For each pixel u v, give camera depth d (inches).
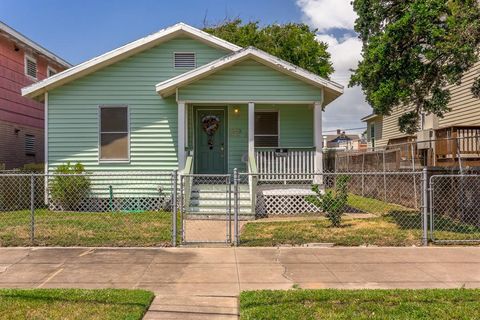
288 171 474.3
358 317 166.6
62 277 225.1
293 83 478.9
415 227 369.1
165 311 178.2
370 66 358.6
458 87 641.0
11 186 505.7
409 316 167.2
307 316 167.9
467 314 168.2
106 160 513.3
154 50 524.4
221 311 178.7
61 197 490.0
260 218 434.9
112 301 184.5
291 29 1013.8
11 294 193.2
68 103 513.3
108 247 293.1
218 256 270.2
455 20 314.2
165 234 335.9
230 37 992.9
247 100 477.1
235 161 538.3
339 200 380.5
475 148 498.0
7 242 303.1
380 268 242.2
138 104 518.0
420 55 348.2
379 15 363.9
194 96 475.8
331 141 2215.8
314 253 277.9
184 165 473.1
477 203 386.3
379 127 1157.7
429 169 458.9
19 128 631.2
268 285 212.7
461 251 282.2
